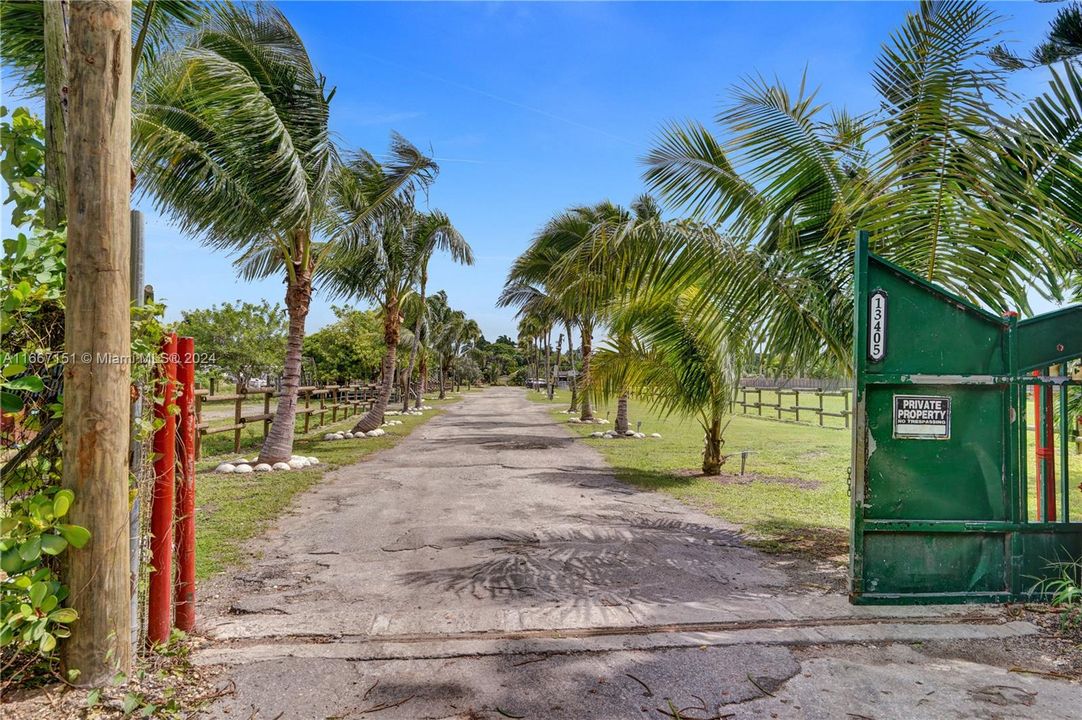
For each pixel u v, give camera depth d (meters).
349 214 12.51
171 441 3.34
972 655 3.41
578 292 5.96
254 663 3.27
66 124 2.70
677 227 5.62
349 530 6.47
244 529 6.40
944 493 4.18
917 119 4.82
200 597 4.39
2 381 2.58
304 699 2.92
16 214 2.96
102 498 2.79
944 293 4.19
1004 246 5.05
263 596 4.42
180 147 8.70
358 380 29.94
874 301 4.17
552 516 7.18
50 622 2.81
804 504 8.00
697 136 6.20
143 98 7.27
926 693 3.00
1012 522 4.17
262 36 9.73
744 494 8.70
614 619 3.91
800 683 3.09
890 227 5.30
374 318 29.50
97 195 2.71
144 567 3.19
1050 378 4.21
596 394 10.48
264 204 9.34
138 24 5.73
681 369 9.67
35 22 4.90
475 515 7.22
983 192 4.64
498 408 33.31
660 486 9.33
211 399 12.19
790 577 4.87
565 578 4.84
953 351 4.20
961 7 4.68
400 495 8.49
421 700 2.92
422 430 19.31
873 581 4.16
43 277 2.77
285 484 9.12
